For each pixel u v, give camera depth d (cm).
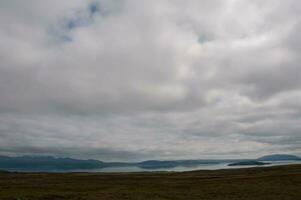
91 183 7894
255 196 4788
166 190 5831
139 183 7569
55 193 5494
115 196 5041
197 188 6012
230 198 4672
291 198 4544
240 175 9331
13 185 7431
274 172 9519
